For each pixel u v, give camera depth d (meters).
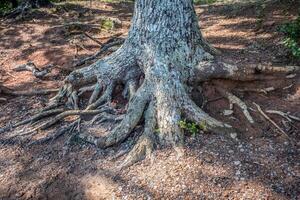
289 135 5.01
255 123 5.26
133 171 4.84
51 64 8.45
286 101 5.58
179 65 5.62
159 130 5.17
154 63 5.61
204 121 5.17
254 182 4.34
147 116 5.33
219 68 5.66
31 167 5.42
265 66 5.78
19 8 13.00
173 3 5.72
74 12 12.71
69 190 4.98
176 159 4.79
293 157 4.67
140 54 5.95
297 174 4.41
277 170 4.49
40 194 5.05
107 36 9.79
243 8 9.94
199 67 5.69
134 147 5.10
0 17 12.92
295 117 5.20
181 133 5.07
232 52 7.08
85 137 5.57
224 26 9.09
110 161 5.13
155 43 5.72
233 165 4.61
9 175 5.35
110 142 5.32
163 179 4.59
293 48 6.09
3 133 6.13
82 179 5.02
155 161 4.86
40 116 6.25
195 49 5.91
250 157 4.71
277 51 6.88
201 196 4.30
